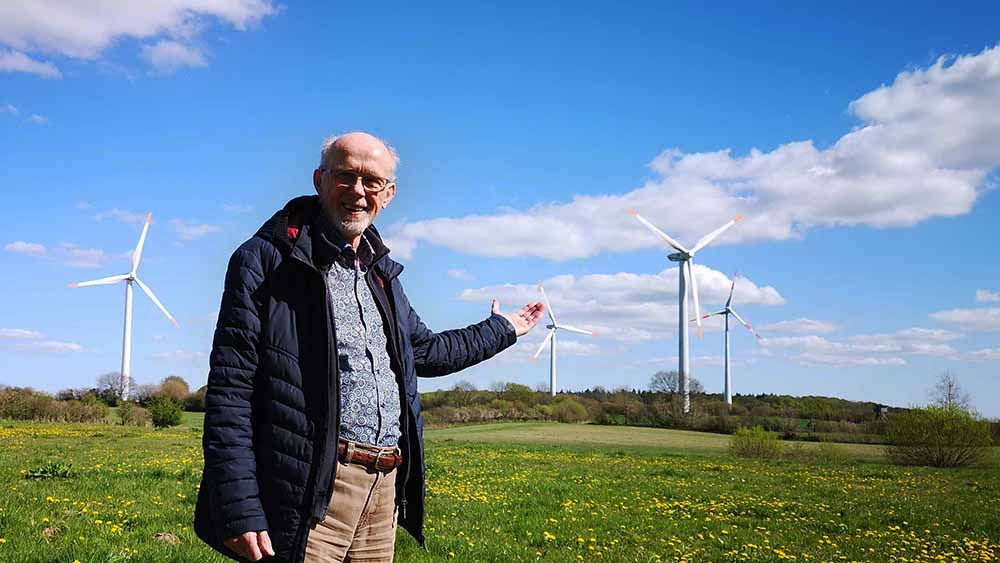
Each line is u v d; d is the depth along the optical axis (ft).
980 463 109.91
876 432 177.88
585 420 229.45
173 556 22.54
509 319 13.82
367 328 10.89
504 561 27.71
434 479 55.57
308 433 9.95
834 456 118.21
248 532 9.45
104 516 28.78
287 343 10.07
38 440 87.76
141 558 22.09
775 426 193.67
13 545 22.40
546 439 160.66
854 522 43.91
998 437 115.34
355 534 10.73
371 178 10.77
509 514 38.93
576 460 89.71
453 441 136.98
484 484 53.52
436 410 229.66
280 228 10.46
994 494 64.95
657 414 217.15
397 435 10.98
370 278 11.29
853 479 76.54
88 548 22.20
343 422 10.34
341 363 10.47
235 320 9.97
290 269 10.31
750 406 229.25
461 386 260.83
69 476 41.32
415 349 12.48
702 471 80.64
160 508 31.78
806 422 196.95
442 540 29.63
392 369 11.20
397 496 11.19
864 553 34.42
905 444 112.68
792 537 37.88
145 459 59.16
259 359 10.03
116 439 92.89
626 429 203.62
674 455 115.65
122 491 36.29
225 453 9.64
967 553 35.86
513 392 254.47
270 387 9.96
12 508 28.12
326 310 10.28
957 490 67.62
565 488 52.54
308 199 11.17
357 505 10.45
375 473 10.59
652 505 46.68
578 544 31.96
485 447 114.11
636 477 67.56
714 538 36.06
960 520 46.09
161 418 143.64
